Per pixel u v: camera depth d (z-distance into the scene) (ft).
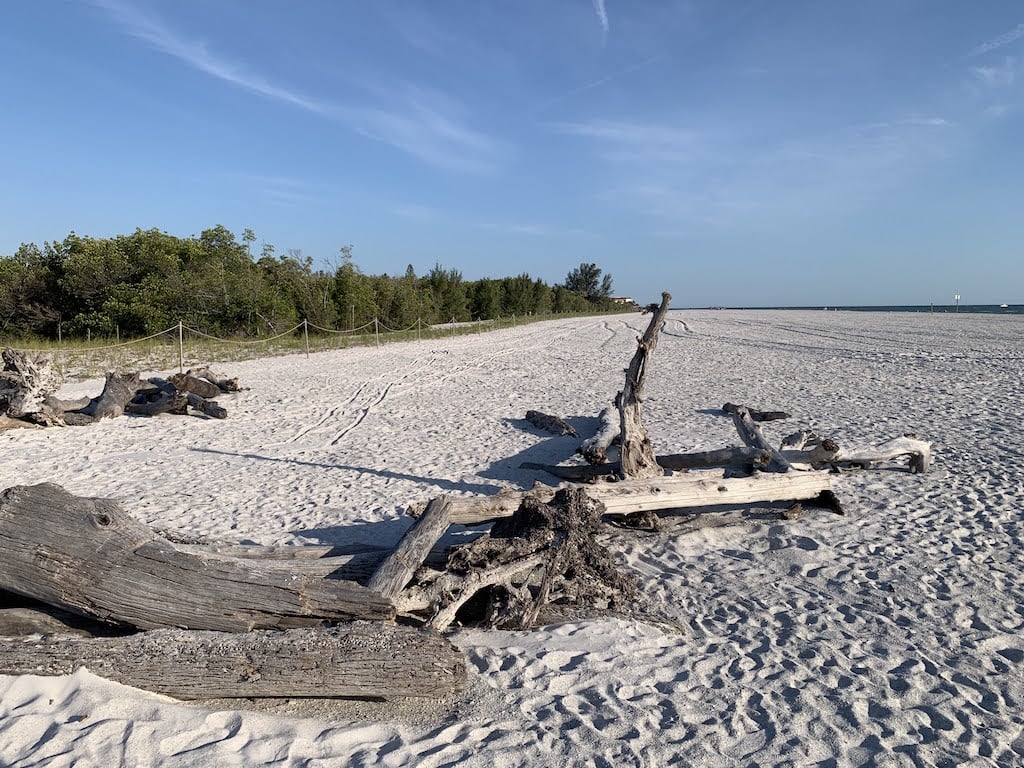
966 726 12.62
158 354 83.30
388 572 15.08
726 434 38.75
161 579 13.74
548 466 30.96
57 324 106.32
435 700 12.91
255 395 54.90
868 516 24.57
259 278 112.88
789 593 18.69
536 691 13.32
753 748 11.87
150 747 11.21
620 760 11.38
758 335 119.34
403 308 148.05
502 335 133.28
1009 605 17.65
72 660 12.57
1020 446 33.45
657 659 14.82
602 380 63.93
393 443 38.19
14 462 33.76
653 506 22.41
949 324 138.41
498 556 16.29
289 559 16.52
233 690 12.37
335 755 11.29
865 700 13.43
